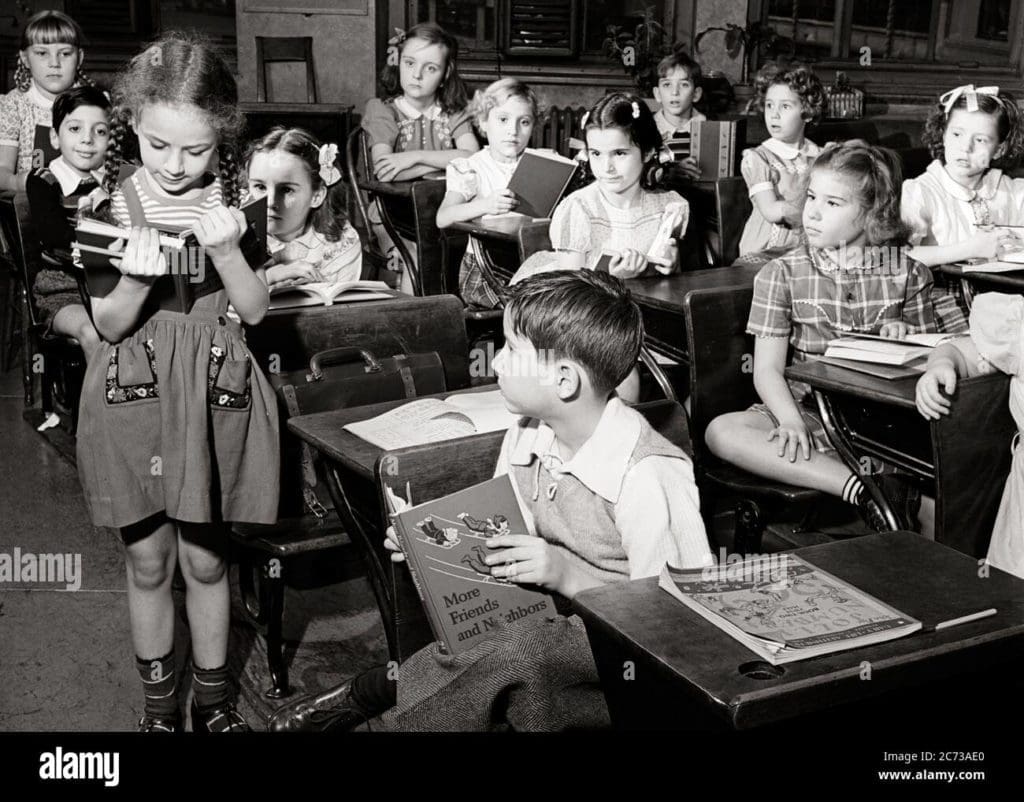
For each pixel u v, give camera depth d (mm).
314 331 2797
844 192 2996
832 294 3072
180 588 3104
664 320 3369
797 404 3078
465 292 4688
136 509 2219
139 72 2010
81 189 3988
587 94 7551
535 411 1940
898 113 7691
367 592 3225
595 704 1836
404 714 1866
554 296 1880
